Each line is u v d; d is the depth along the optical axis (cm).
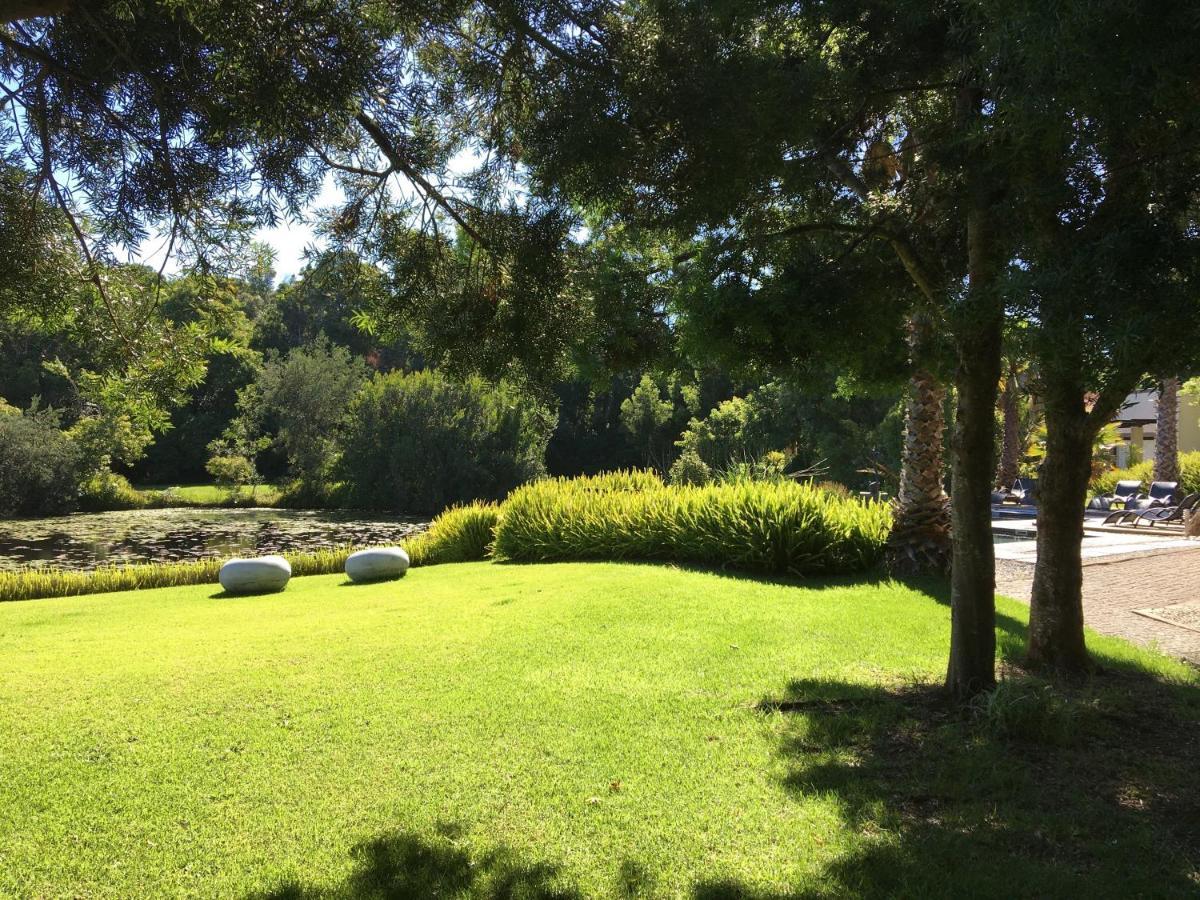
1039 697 442
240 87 341
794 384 528
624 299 469
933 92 504
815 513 1029
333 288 476
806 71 404
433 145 430
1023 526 1698
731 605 801
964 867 305
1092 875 297
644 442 4478
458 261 466
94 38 370
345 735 455
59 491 3131
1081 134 319
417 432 3344
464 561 1453
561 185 372
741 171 383
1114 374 336
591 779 395
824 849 324
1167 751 419
